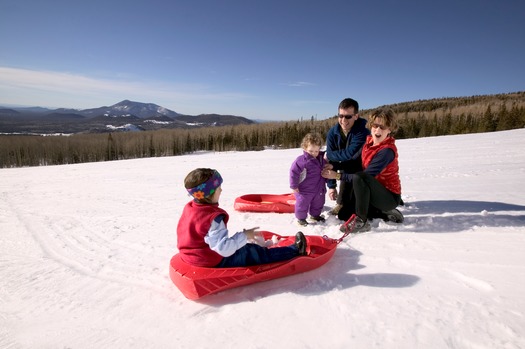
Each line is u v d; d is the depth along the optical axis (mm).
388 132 3477
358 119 4105
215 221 2258
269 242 2840
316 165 3812
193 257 2369
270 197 5375
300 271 2562
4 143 50688
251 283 2412
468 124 39875
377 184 3338
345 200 4059
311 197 3877
